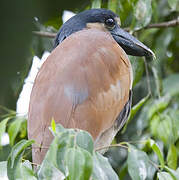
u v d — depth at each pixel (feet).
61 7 37.88
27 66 35.53
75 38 29.71
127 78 29.81
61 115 25.67
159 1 42.01
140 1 33.12
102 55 28.63
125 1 34.73
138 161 21.45
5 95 36.63
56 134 19.30
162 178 21.75
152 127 33.04
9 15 34.45
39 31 38.58
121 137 39.32
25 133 33.27
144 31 39.29
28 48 35.63
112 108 28.30
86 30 31.78
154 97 38.32
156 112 33.47
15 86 35.78
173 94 37.01
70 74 26.91
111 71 28.50
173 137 32.50
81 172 18.43
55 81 26.76
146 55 33.58
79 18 34.01
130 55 34.01
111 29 34.04
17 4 34.47
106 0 37.93
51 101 26.07
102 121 27.50
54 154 18.93
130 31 33.96
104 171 19.69
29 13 35.06
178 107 37.63
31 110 26.84
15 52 34.91
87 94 26.89
